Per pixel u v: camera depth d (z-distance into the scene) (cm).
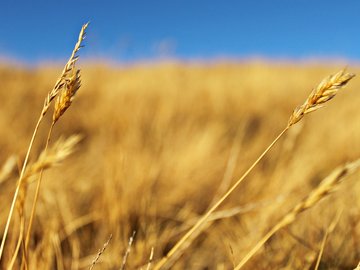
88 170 133
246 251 81
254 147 167
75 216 101
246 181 131
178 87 307
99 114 215
